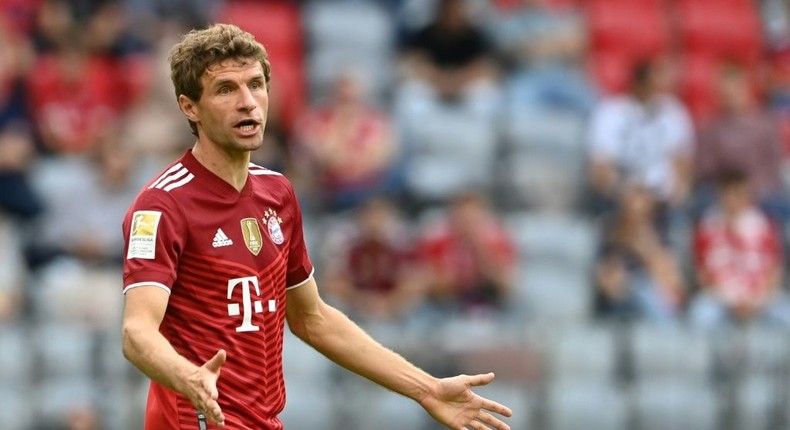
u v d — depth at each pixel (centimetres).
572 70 4978
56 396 3434
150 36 4800
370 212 3831
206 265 1666
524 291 4075
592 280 4019
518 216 4381
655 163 4491
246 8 5131
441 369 3466
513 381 3503
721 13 5572
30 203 4088
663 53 5409
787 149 5078
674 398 3616
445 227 3900
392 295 3781
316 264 3888
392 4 5297
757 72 5419
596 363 3606
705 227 4122
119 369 3478
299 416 3488
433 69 4797
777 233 4344
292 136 4569
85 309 3800
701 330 3681
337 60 5003
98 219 4003
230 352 1666
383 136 4350
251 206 1712
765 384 3656
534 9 5034
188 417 1666
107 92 4622
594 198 4462
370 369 1816
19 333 3503
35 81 4491
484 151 4588
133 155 4209
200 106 1669
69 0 4703
